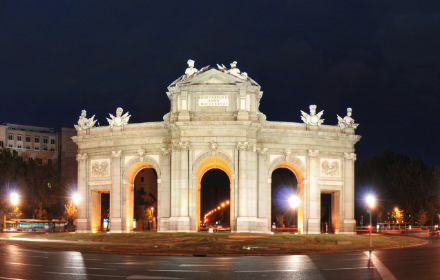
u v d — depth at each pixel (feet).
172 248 183.21
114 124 296.71
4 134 606.55
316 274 112.16
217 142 271.28
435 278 104.63
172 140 277.44
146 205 562.66
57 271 116.26
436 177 437.58
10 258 145.48
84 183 301.84
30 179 474.08
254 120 273.54
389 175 445.78
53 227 411.34
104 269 120.98
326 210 477.77
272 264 133.80
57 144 633.61
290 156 288.92
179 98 276.00
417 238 244.42
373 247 193.16
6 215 434.71
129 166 292.20
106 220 489.26
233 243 199.62
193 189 270.87
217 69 280.31
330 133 292.61
